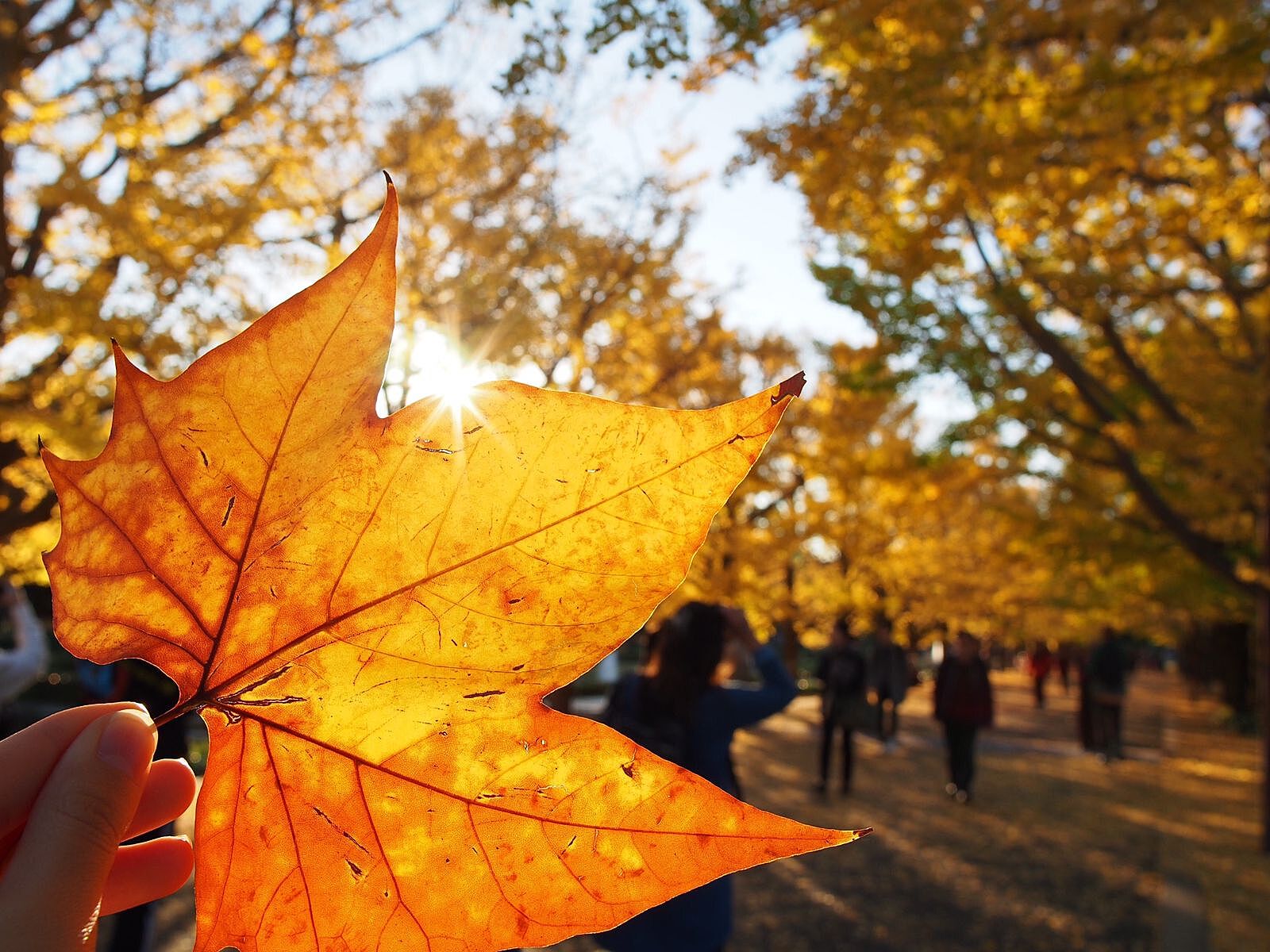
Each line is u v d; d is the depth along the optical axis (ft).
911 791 34.30
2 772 2.06
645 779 1.74
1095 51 14.70
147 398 1.57
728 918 9.84
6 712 17.90
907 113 14.58
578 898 1.74
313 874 1.76
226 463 1.61
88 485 1.55
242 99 18.58
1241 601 40.83
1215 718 74.28
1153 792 36.47
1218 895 21.83
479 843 1.76
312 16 18.37
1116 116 15.31
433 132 20.34
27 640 13.89
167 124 19.79
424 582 1.69
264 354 1.59
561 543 1.65
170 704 11.76
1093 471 29.37
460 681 1.73
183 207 16.08
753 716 10.37
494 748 1.75
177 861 2.65
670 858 1.72
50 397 18.66
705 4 9.69
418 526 1.68
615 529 1.64
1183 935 18.85
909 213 20.07
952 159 15.90
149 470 1.58
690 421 1.61
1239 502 23.58
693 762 10.08
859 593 66.39
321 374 1.61
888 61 14.42
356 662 1.72
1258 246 24.32
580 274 23.62
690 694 10.07
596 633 1.69
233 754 1.73
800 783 35.32
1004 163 15.88
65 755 1.99
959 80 14.33
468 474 1.66
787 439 41.27
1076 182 18.44
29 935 1.78
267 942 1.76
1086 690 51.21
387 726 1.75
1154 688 129.49
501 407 1.65
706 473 1.61
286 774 1.75
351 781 1.76
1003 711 77.87
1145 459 26.58
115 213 15.44
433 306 19.15
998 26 14.07
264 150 19.07
